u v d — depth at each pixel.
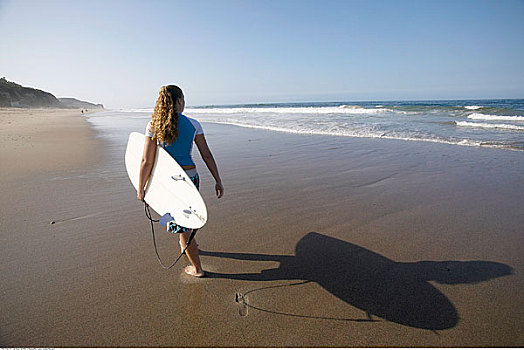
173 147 2.23
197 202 2.11
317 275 2.49
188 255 2.39
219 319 1.99
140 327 1.91
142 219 3.54
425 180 5.18
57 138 10.76
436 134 10.20
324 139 9.98
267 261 2.70
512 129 10.94
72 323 1.93
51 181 5.15
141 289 2.29
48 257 2.72
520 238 3.04
